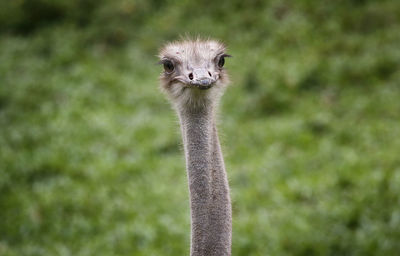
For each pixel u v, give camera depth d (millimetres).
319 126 39250
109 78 48375
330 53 47812
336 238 27953
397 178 31656
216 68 13570
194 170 12492
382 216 29219
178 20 55812
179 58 13359
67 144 39250
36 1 61031
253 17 53906
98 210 32281
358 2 54406
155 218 31094
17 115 43781
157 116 43000
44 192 34188
